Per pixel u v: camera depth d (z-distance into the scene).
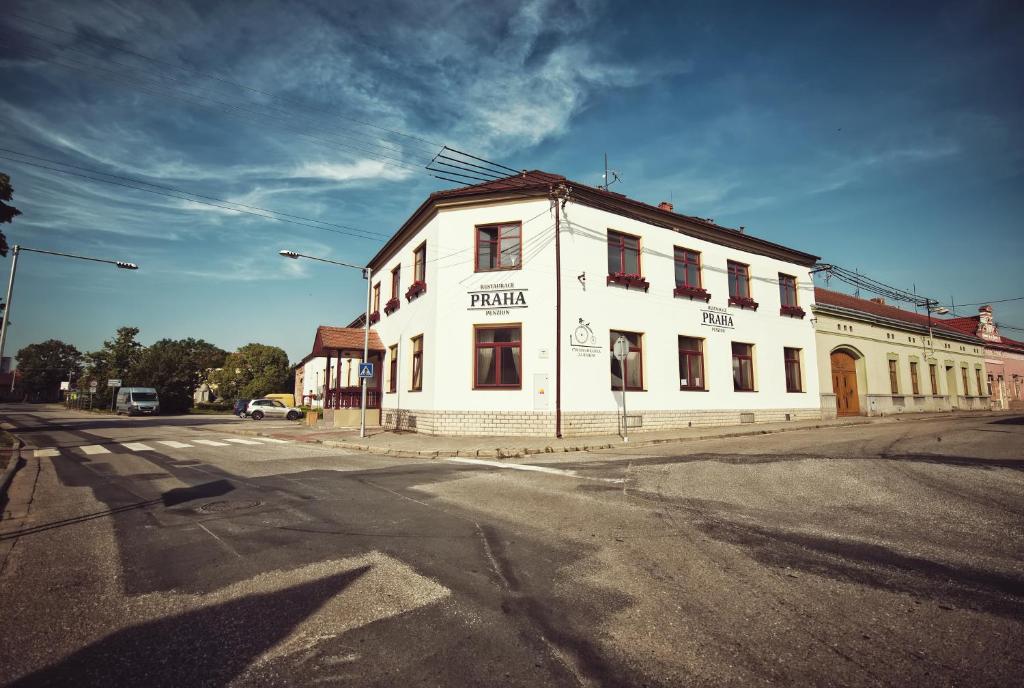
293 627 3.15
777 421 20.23
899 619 3.17
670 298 17.94
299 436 17.42
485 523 5.54
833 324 23.34
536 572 4.06
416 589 3.73
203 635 3.05
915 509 5.77
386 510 6.16
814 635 2.98
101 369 46.84
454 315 15.93
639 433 15.67
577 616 3.27
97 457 11.80
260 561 4.38
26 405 70.44
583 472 8.81
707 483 7.47
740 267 20.66
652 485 7.47
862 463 8.56
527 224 15.86
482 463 10.29
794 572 4.00
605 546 4.71
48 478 8.82
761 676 2.54
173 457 11.71
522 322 15.38
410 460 11.05
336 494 7.15
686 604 3.44
